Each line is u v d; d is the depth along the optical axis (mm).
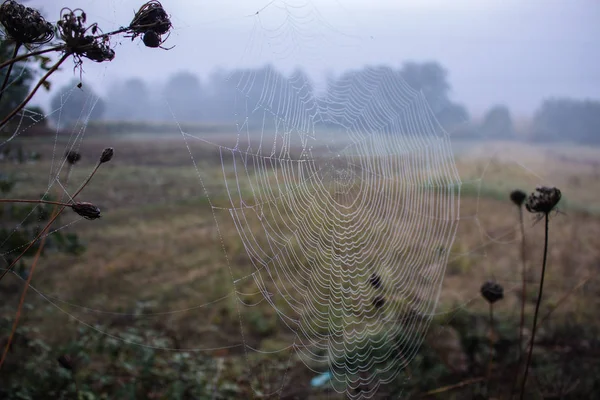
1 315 4762
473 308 5906
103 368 4324
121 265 6906
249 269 6934
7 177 4184
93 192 8234
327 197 4250
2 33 1987
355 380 3871
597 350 5031
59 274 6562
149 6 1779
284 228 5117
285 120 3637
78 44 1648
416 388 4078
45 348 3936
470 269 7227
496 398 4195
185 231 8195
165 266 6980
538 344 5262
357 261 3990
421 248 4777
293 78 4145
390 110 5121
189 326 5539
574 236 8383
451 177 6168
